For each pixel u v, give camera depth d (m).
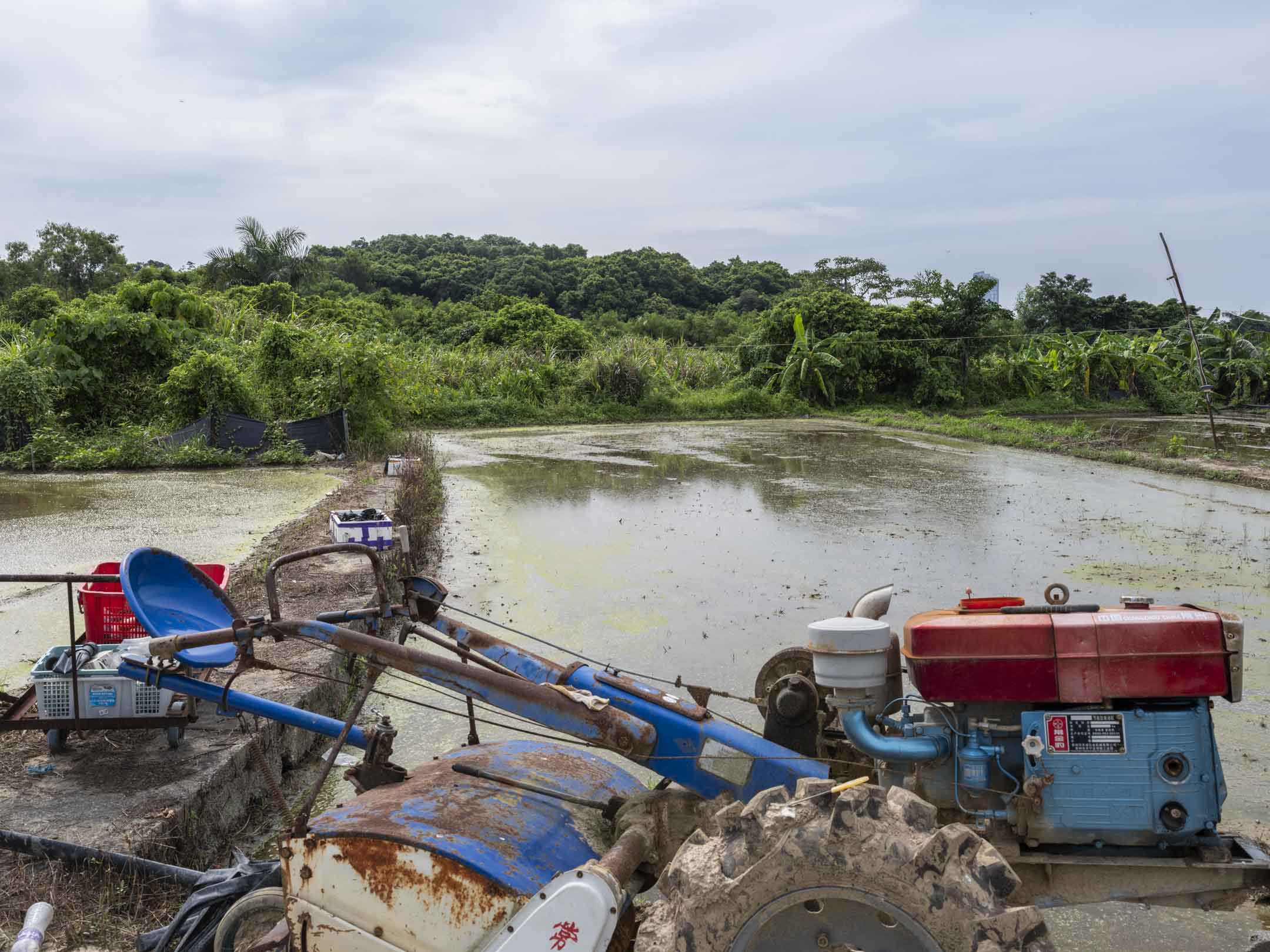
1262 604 9.02
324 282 70.38
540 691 3.13
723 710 6.30
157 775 4.71
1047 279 61.38
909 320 44.53
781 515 14.45
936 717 3.19
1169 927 3.95
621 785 3.59
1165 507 15.41
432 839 2.84
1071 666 2.93
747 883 2.47
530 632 8.16
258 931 3.25
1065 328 59.78
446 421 34.28
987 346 46.22
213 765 4.83
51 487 17.59
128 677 4.05
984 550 11.72
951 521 13.91
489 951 2.68
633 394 39.34
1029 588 9.66
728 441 28.61
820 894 2.47
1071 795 2.90
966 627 3.00
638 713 3.24
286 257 52.31
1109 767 2.89
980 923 2.33
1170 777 2.86
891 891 2.42
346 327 45.19
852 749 3.56
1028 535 12.75
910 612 8.83
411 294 83.81
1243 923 3.97
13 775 4.72
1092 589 9.60
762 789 3.07
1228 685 2.89
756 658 7.48
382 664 3.35
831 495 16.72
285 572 9.59
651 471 20.58
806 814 2.52
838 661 3.02
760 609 8.95
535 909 2.64
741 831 2.58
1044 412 43.28
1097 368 46.38
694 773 3.12
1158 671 2.89
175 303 32.66
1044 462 22.42
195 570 4.39
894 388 44.91
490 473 20.08
